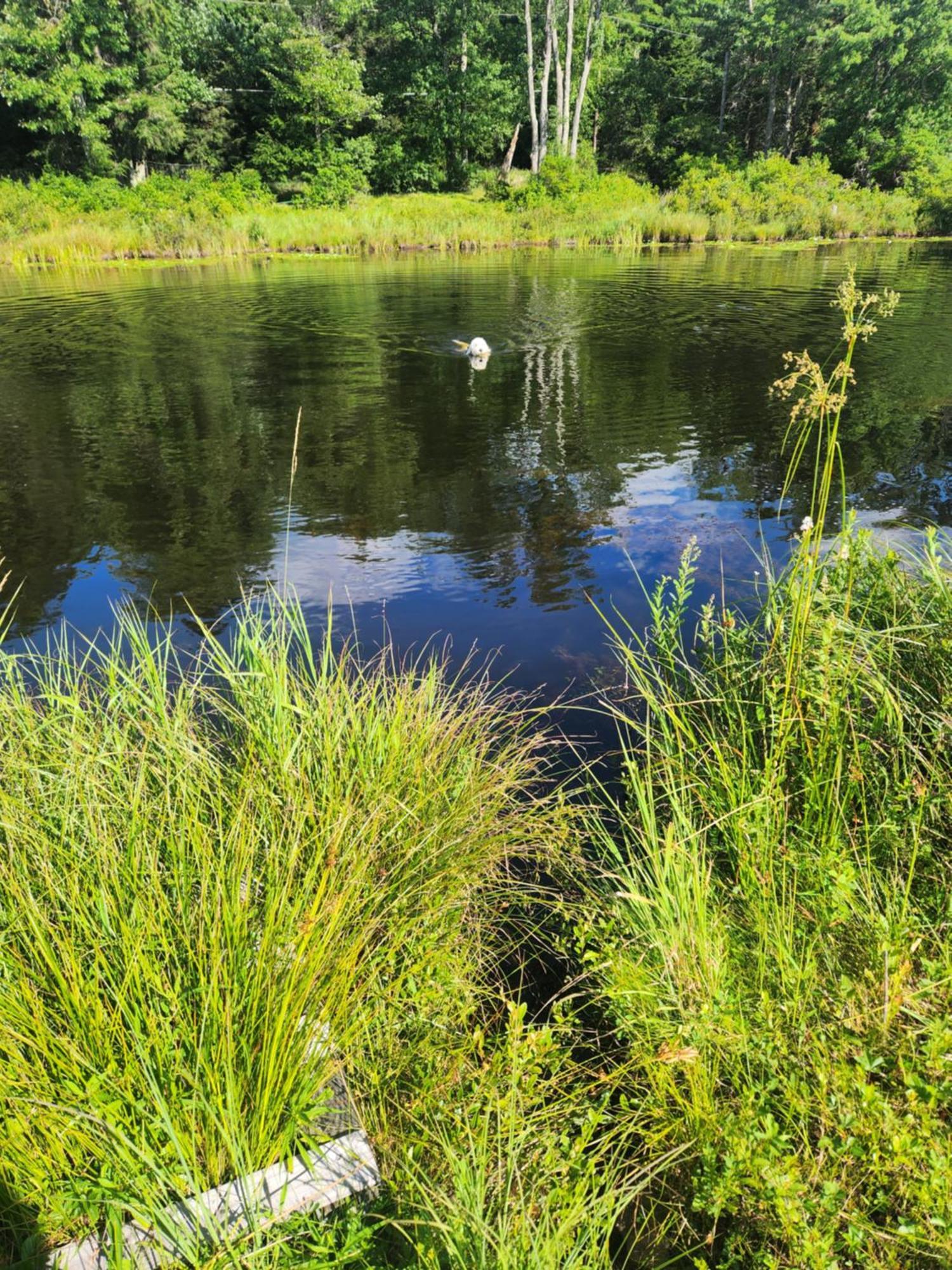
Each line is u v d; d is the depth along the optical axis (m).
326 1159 1.77
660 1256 1.74
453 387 10.11
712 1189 1.67
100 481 7.14
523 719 3.76
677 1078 1.93
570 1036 2.28
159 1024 1.76
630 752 3.42
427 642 4.49
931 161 39.09
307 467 7.43
